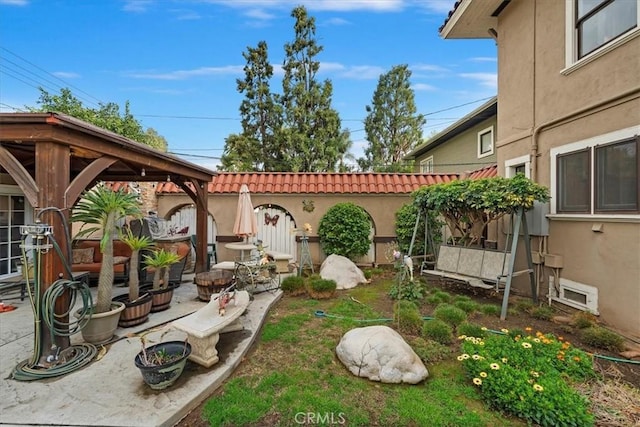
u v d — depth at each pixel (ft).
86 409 8.55
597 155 15.37
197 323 11.09
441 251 22.65
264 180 31.32
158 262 16.17
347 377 10.66
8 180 20.53
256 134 63.41
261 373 10.92
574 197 16.89
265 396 9.57
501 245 23.17
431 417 8.64
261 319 15.31
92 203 12.89
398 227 29.12
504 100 22.98
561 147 17.71
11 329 13.74
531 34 20.03
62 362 10.65
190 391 9.41
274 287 21.07
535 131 19.47
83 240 23.82
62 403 8.77
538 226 19.08
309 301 18.99
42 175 10.51
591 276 15.72
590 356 11.50
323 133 60.59
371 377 10.50
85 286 11.66
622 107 14.11
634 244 13.52
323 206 30.30
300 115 60.49
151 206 29.19
